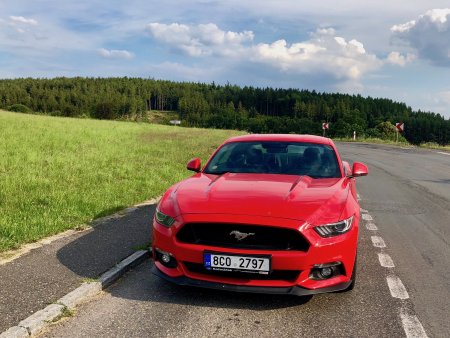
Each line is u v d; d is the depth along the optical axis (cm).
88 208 720
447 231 705
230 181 474
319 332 354
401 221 775
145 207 778
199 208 407
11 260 481
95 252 518
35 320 345
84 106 16375
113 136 2506
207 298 416
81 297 401
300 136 625
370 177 1416
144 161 1424
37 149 1537
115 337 337
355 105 19625
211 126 17812
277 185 456
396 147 3369
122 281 454
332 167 538
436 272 504
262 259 379
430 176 1469
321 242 385
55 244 544
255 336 344
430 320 378
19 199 757
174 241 402
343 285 401
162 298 414
